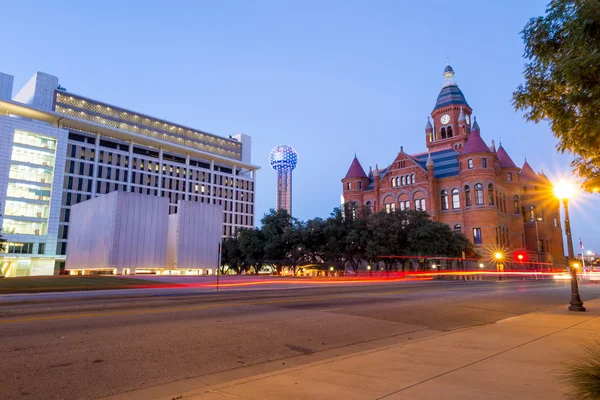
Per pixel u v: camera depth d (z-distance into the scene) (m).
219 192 120.75
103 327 10.59
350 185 89.19
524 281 51.19
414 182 79.12
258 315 13.67
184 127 118.12
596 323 12.63
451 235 56.19
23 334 9.52
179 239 56.91
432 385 5.81
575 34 7.18
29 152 85.81
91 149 97.44
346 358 7.73
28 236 83.19
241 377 6.84
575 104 7.89
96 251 54.88
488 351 8.35
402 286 32.06
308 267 64.75
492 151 78.19
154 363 7.49
